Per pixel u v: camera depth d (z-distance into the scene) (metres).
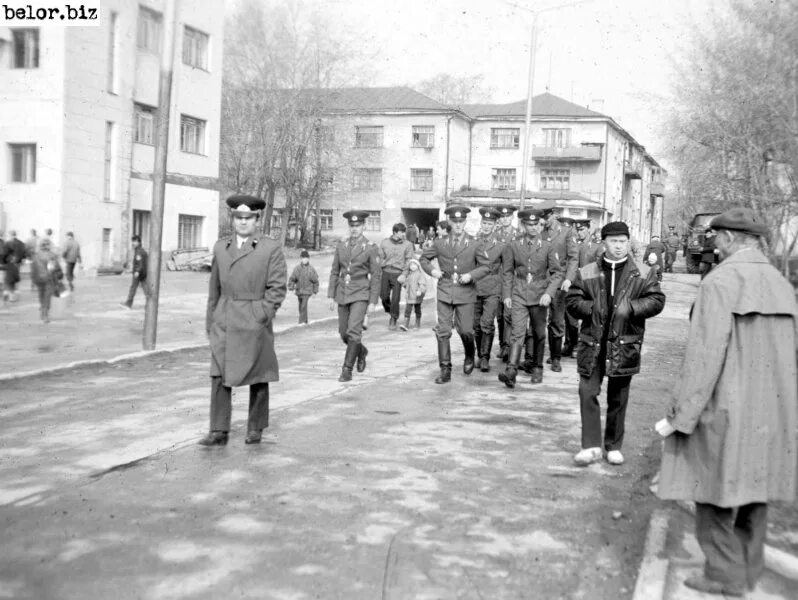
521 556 4.66
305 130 45.50
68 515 5.12
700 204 13.20
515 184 63.12
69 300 21.20
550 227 10.23
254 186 45.09
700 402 3.95
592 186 61.81
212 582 4.17
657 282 6.48
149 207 35.00
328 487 5.80
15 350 12.62
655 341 14.96
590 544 4.87
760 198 10.80
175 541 4.71
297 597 4.02
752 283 4.00
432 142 59.75
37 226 30.92
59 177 30.67
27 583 4.12
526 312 10.05
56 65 30.52
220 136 42.03
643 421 8.24
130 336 14.65
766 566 4.36
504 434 7.55
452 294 10.16
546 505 5.57
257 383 6.90
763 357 4.00
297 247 50.56
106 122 32.69
